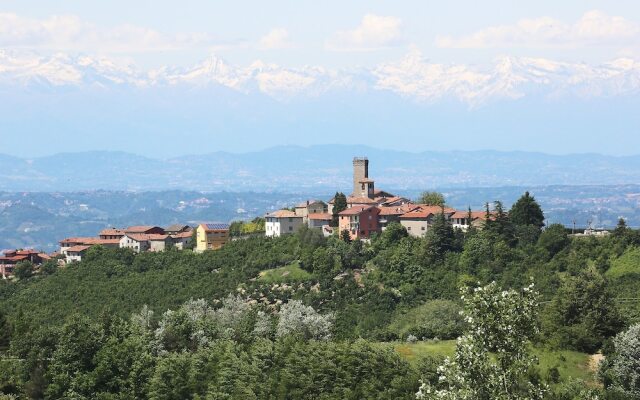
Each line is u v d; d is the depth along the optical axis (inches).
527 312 4040.4
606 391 6599.4
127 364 7431.1
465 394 4008.4
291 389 6840.6
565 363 7308.1
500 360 4057.6
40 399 7372.1
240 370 7194.9
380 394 6456.7
